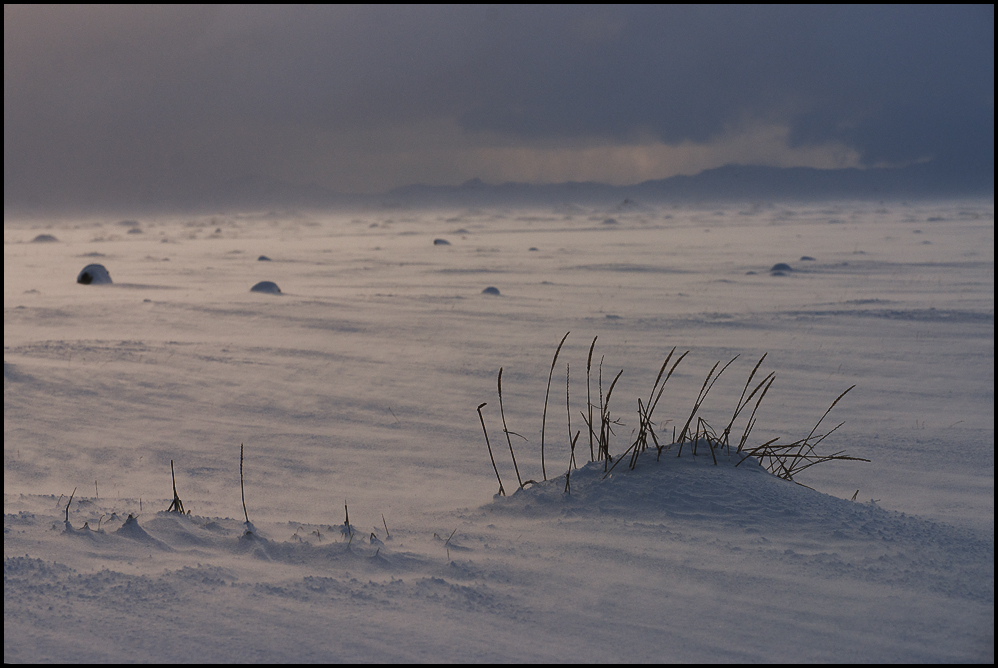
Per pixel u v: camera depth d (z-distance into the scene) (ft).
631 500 13.65
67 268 108.99
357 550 11.00
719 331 49.06
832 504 13.48
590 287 83.35
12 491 17.17
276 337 45.21
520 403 30.09
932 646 8.27
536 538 12.06
